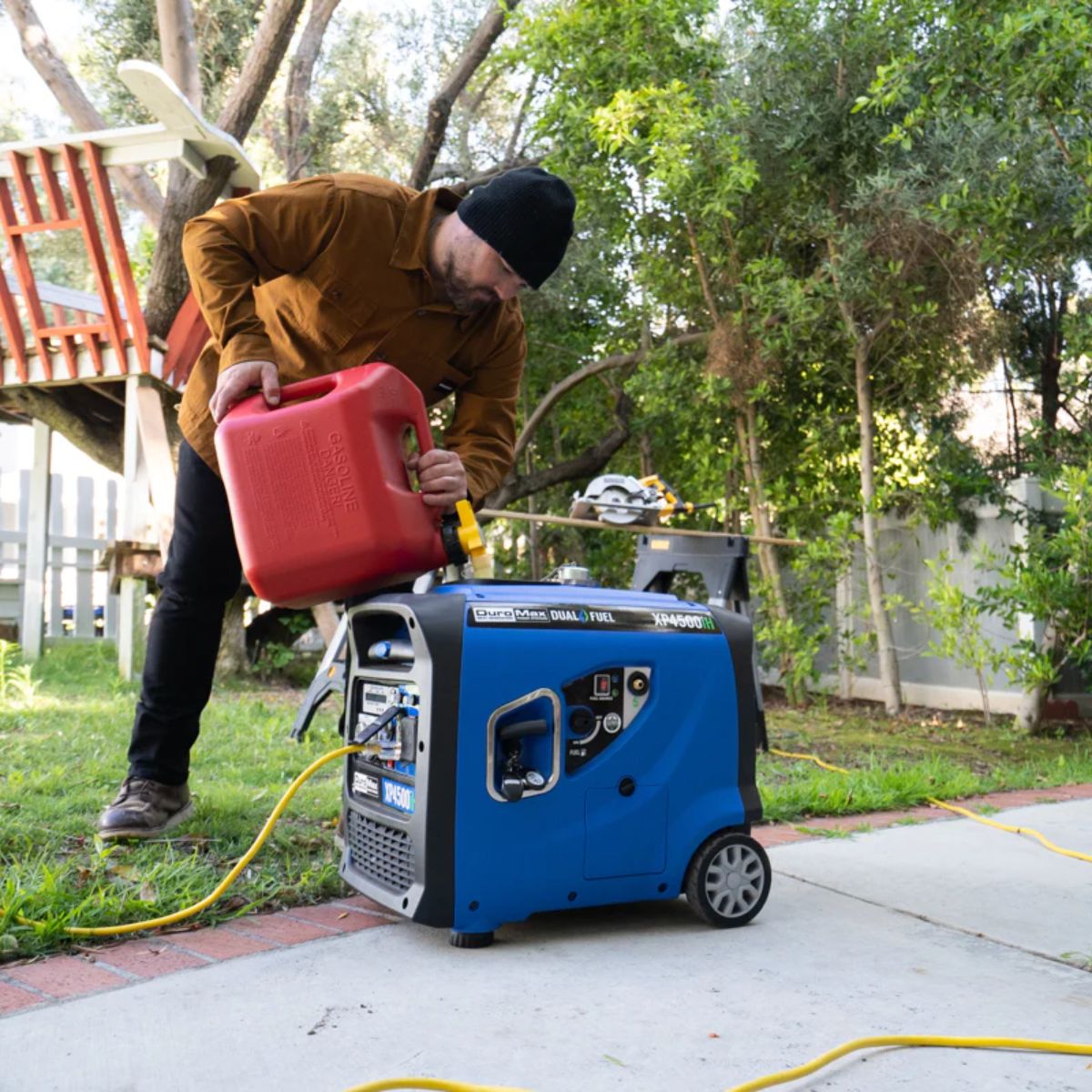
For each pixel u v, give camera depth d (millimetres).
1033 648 5578
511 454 2602
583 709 2072
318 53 8594
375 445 2020
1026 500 6234
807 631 7176
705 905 2152
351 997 1744
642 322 7312
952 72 4766
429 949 1997
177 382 6547
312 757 3865
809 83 5727
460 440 2549
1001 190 5227
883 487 6215
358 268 2246
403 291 2275
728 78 5867
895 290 5773
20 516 8234
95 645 7953
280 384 2332
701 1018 1686
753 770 2270
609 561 8062
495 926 2008
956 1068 1525
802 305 5609
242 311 2178
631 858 2105
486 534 8469
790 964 1961
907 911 2318
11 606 8273
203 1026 1620
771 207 6105
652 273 6543
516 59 6980
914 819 3320
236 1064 1489
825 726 5766
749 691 2270
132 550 5934
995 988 1853
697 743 2188
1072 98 4723
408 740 2055
